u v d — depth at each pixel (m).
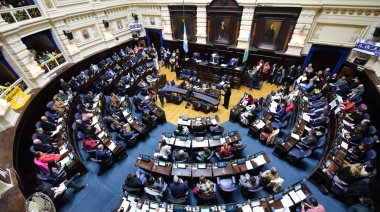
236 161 6.70
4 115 7.32
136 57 16.14
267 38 13.05
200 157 7.20
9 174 5.70
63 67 12.73
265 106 11.10
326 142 8.40
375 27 9.65
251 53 14.06
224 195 6.68
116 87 12.88
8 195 5.20
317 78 11.43
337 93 10.64
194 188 6.44
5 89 8.62
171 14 15.55
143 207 5.51
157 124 10.52
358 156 6.66
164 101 12.61
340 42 11.14
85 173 7.64
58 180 6.61
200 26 14.79
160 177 6.34
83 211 6.41
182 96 12.56
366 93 9.81
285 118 8.99
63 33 12.36
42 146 7.46
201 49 16.00
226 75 13.58
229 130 9.85
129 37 17.88
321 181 6.61
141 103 10.91
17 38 9.45
